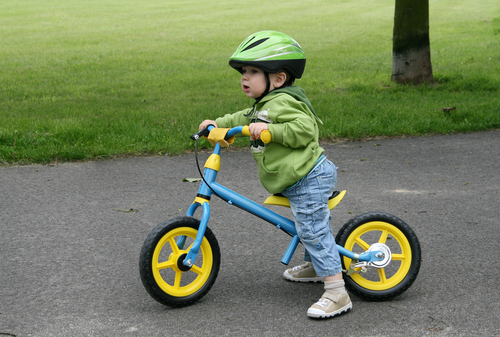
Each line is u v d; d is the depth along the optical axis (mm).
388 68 13188
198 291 2861
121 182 5145
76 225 4031
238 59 2701
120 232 3908
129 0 36906
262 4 34438
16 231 3893
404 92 9852
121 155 6105
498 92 9680
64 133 6480
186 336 2521
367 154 6273
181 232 2781
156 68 13492
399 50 10648
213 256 2906
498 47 16453
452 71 12203
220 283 3139
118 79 11828
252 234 3910
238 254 3559
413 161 5961
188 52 16625
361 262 2896
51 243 3688
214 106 8406
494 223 4102
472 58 14078
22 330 2566
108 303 2865
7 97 9633
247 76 2764
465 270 3295
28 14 28016
